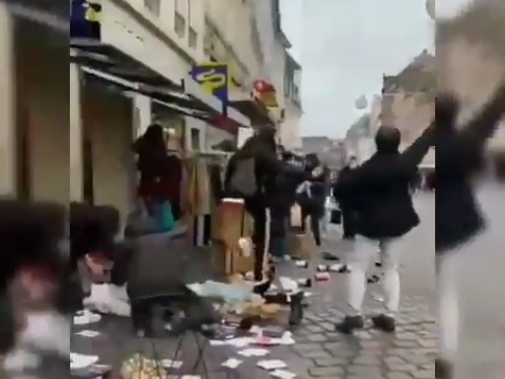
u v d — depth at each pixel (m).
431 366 1.47
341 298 3.81
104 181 3.90
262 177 5.21
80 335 2.53
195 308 3.16
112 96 4.20
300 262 4.74
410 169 3.28
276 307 3.52
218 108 5.76
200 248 4.24
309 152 5.81
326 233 5.06
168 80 4.67
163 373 2.60
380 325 3.29
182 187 4.56
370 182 3.89
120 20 3.54
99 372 2.33
